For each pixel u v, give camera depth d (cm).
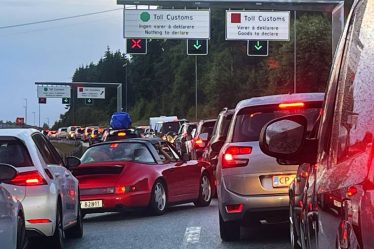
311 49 6284
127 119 3098
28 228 805
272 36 3744
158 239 994
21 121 3684
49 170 873
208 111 9500
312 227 384
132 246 942
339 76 356
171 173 1362
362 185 246
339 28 2783
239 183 869
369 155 250
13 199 698
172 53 12862
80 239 1033
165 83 13100
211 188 1541
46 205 819
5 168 664
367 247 231
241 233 1009
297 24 6469
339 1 2777
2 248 616
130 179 1255
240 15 3741
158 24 3691
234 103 8744
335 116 345
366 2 299
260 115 898
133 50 3681
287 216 864
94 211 1245
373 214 229
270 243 905
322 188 334
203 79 10875
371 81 268
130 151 1338
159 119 5534
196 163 1489
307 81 6303
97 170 1266
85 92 8769
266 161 859
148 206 1280
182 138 2752
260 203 854
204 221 1188
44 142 959
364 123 269
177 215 1305
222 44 10388
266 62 7800
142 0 2962
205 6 2977
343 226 264
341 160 305
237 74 8912
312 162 455
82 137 8019
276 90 6688
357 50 306
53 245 860
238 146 879
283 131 466
